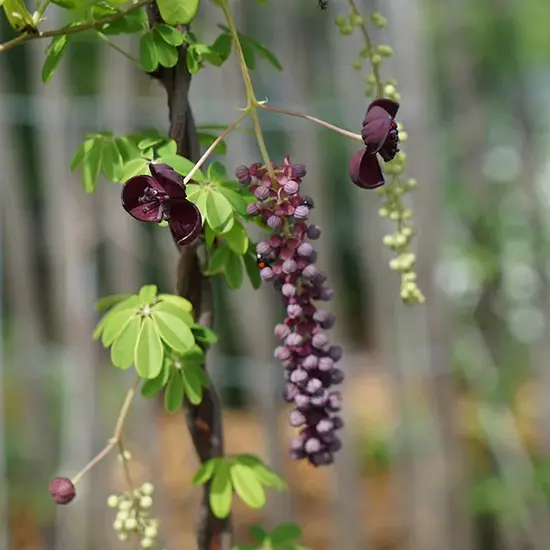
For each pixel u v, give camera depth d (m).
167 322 1.17
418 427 3.09
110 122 3.00
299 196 1.12
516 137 3.30
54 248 3.11
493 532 3.44
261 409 3.12
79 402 3.07
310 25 3.49
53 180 3.01
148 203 0.97
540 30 3.46
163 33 1.15
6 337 3.58
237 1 2.87
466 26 3.30
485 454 3.48
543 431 3.32
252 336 3.09
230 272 1.28
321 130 3.12
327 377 1.21
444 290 3.04
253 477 1.32
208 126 1.43
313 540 3.54
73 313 3.03
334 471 3.16
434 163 2.91
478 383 3.53
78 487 3.07
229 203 1.11
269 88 3.09
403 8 2.83
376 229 3.02
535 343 3.42
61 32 1.18
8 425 3.46
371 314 4.04
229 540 1.35
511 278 3.54
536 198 3.26
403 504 3.15
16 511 3.37
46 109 2.97
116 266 3.11
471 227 3.60
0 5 1.14
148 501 1.34
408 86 2.85
